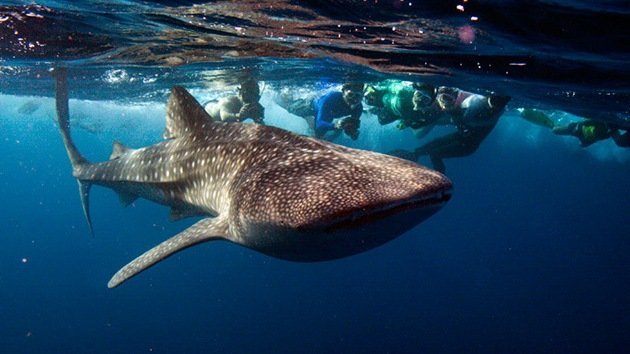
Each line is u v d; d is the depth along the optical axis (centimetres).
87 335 3133
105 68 1428
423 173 321
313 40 952
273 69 1419
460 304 4247
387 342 2825
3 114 3956
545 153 5681
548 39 718
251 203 361
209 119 563
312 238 312
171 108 604
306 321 3431
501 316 3756
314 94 1585
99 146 8388
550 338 3203
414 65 1111
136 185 679
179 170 567
